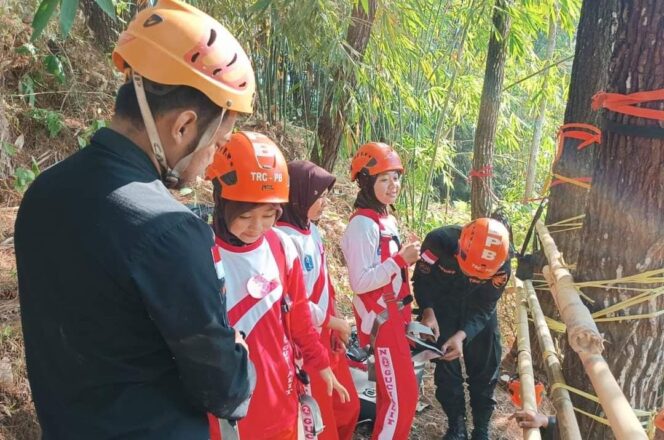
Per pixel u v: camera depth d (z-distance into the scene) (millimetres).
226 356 1151
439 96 7273
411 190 6754
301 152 6129
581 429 2164
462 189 12203
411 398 2557
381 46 5086
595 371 1489
